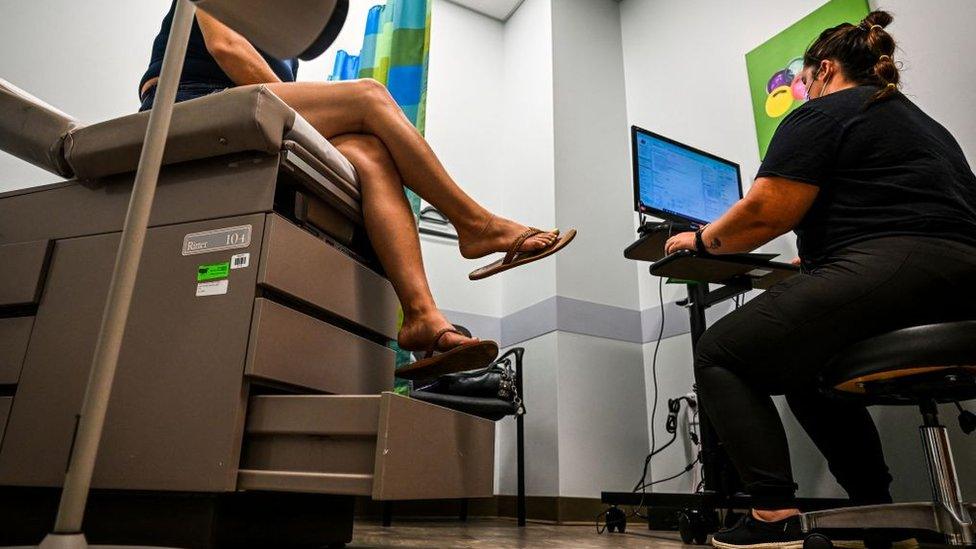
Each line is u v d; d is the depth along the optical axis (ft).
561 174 9.16
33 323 3.26
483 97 10.85
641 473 8.14
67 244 3.35
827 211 3.77
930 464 3.37
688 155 7.14
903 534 4.05
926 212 3.40
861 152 3.71
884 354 3.07
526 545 4.21
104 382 1.85
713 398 3.86
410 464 2.85
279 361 2.93
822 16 7.38
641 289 9.14
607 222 9.31
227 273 2.96
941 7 6.15
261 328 2.83
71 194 3.46
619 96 10.36
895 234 3.43
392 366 4.09
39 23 7.14
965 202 3.54
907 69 6.33
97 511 2.91
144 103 4.51
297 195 3.34
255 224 2.99
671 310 8.45
